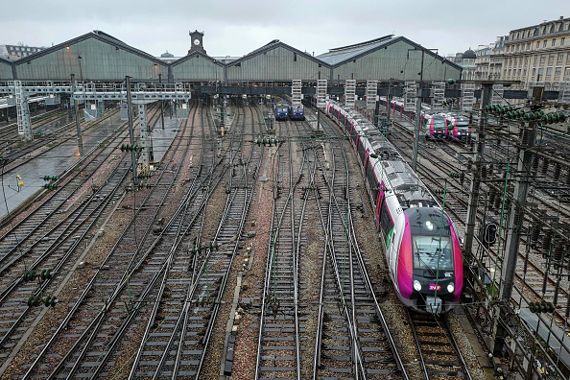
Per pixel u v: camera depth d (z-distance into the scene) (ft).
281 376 46.42
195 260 68.03
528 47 246.27
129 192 106.63
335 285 64.49
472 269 60.95
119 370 47.57
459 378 46.21
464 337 52.49
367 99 146.92
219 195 104.53
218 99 260.62
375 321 56.08
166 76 223.71
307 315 57.36
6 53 461.37
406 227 57.82
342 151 148.25
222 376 46.26
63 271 69.62
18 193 104.58
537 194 100.27
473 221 61.46
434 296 53.31
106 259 72.43
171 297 61.62
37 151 147.33
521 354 47.65
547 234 48.75
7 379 46.62
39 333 54.08
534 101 43.65
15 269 70.38
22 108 154.51
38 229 86.17
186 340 52.29
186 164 132.98
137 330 54.29
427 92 204.44
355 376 45.93
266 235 81.56
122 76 222.28
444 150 151.64
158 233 82.69
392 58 217.36
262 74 223.51
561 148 53.93
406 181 73.41
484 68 321.93
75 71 218.18
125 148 91.15
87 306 59.67
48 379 45.93
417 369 47.52
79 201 101.96
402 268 55.36
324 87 152.15
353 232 82.64
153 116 237.45
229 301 60.18
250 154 146.10
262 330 53.72
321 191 107.55
